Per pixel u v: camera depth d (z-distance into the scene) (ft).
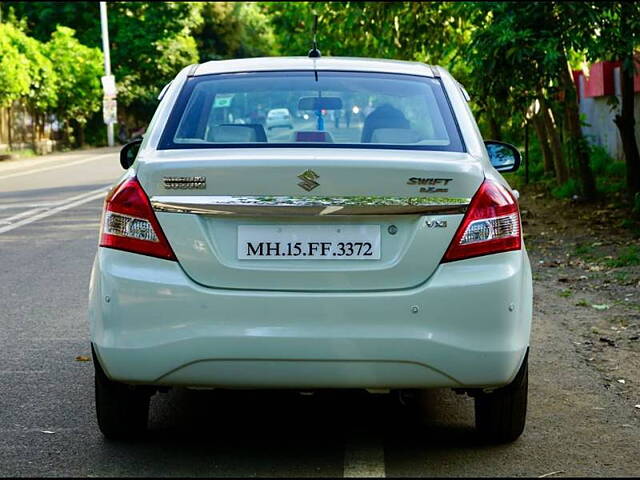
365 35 67.62
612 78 64.64
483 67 42.70
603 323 26.43
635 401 19.27
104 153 144.97
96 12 193.77
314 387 14.61
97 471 15.12
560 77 45.19
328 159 14.53
